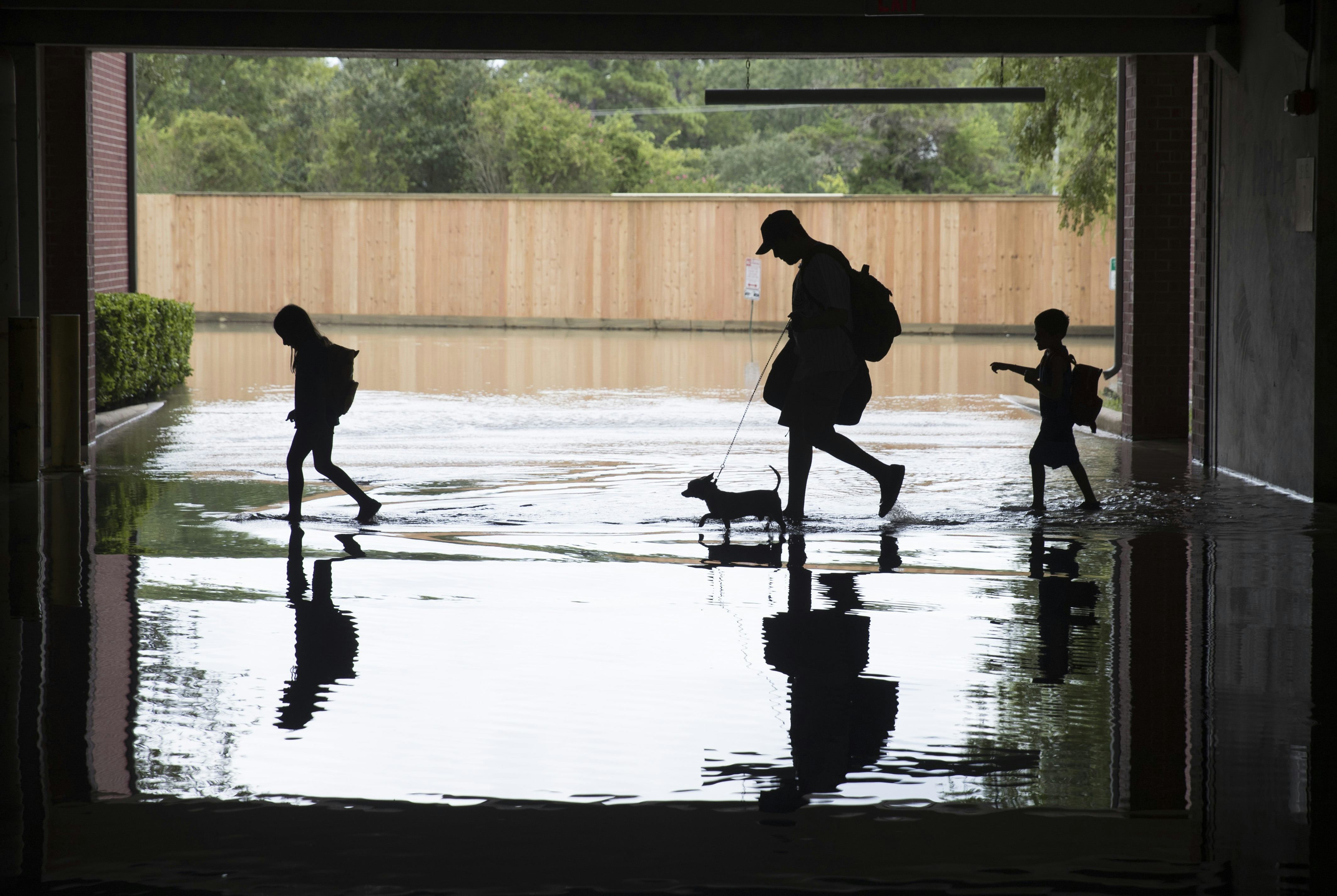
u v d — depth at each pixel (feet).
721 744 26.63
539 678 30.99
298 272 198.29
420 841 22.08
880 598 39.34
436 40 69.72
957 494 59.67
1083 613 37.50
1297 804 23.77
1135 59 77.82
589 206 193.06
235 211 197.88
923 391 111.04
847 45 69.46
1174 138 77.87
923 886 20.56
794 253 53.36
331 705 28.99
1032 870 21.13
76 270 73.61
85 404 74.69
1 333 61.62
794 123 339.98
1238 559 45.21
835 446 53.42
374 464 68.33
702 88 355.36
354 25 69.51
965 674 31.53
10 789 24.26
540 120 260.62
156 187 258.98
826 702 29.35
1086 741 26.91
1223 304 67.41
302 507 55.57
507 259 195.83
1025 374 54.54
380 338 170.81
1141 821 23.00
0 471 62.64
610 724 27.81
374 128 262.67
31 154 69.46
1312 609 38.01
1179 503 57.11
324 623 36.11
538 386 112.27
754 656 32.91
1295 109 56.39
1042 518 53.42
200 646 33.65
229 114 289.74
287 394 105.19
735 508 51.55
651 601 38.91
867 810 23.44
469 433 81.56
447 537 49.08
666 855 21.59
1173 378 79.61
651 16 69.62
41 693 29.78
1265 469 62.75
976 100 97.25
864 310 53.11
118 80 100.27
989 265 186.50
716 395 105.70
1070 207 120.26
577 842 22.07
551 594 39.75
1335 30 55.26
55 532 49.62
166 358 102.42
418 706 28.89
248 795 23.99
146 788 24.34
